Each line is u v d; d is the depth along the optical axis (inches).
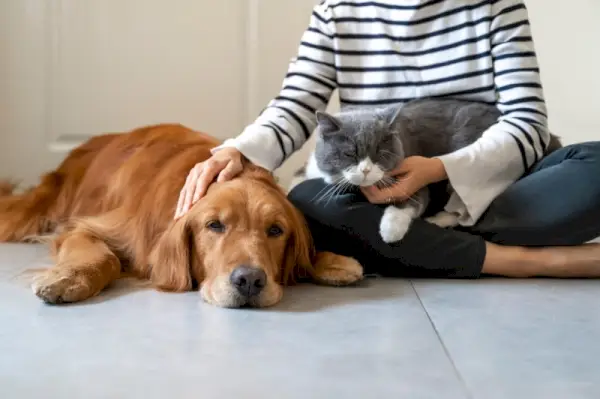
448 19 80.2
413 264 71.2
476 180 72.2
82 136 116.6
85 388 40.4
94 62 114.4
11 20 112.4
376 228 69.9
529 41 79.0
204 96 116.7
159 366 44.2
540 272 71.9
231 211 63.2
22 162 116.4
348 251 73.0
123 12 113.6
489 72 79.1
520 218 71.0
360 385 41.7
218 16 115.0
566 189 69.2
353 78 84.1
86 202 83.0
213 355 46.4
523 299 63.1
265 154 74.5
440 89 81.0
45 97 114.9
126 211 72.7
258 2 115.0
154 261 67.2
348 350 47.9
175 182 70.9
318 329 52.9
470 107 78.7
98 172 84.5
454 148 77.7
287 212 67.4
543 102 78.0
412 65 81.8
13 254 78.9
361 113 74.3
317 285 69.3
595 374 44.2
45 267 71.4
